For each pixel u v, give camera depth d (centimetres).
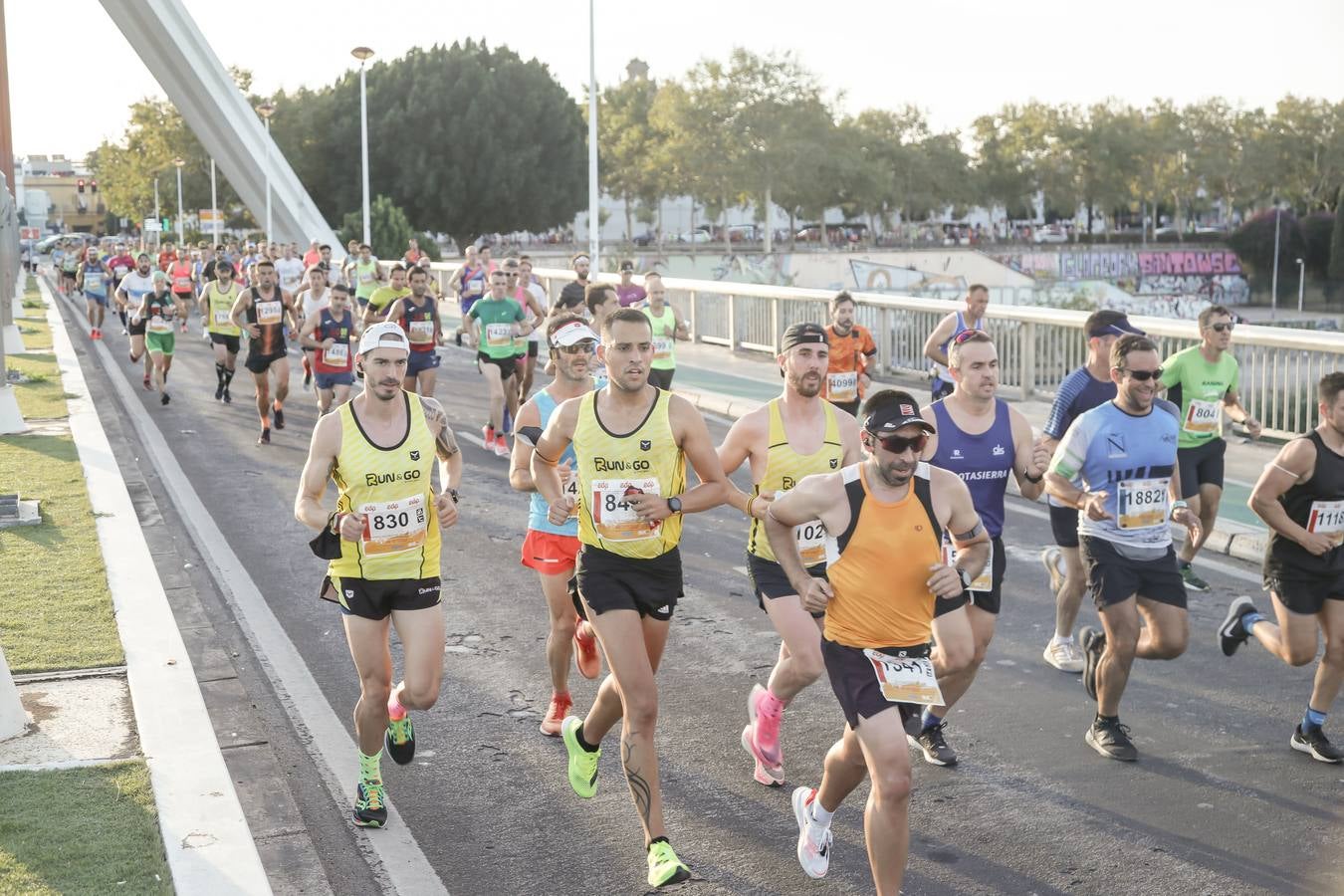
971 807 554
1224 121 11138
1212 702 690
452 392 2038
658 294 1470
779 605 557
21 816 496
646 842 504
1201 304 10194
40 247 9719
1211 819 540
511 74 7838
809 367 561
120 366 2389
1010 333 1798
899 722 444
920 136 10869
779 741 609
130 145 9188
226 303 1870
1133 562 609
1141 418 605
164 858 463
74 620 757
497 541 1066
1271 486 595
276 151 4703
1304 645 611
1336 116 10869
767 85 9256
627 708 491
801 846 480
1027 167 11106
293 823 526
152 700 625
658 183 9394
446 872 496
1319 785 576
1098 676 616
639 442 508
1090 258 10525
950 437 599
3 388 1462
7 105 3872
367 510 507
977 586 584
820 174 9438
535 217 7969
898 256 9331
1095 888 480
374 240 5441
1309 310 10469
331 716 664
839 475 462
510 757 613
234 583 924
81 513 1045
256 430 1644
